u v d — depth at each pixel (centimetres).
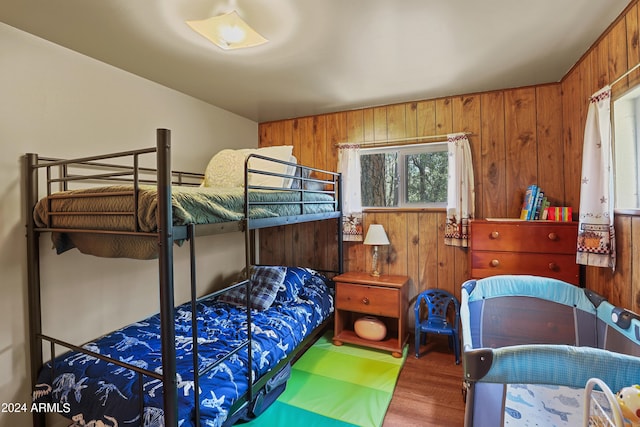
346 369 256
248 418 195
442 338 313
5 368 173
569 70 239
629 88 162
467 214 281
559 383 111
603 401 111
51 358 172
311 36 186
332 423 193
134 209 131
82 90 205
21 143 178
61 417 193
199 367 167
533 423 132
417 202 318
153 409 137
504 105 277
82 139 205
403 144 313
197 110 295
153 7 157
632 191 177
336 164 343
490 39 193
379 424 192
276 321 234
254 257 374
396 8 160
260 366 187
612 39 177
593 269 212
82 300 206
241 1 153
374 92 283
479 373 116
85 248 170
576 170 235
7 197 173
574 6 160
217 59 214
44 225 176
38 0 150
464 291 210
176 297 271
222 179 260
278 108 327
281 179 255
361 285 291
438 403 213
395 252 319
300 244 364
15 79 175
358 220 328
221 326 224
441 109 299
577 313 201
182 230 135
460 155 282
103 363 173
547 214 245
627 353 157
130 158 234
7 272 174
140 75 240
